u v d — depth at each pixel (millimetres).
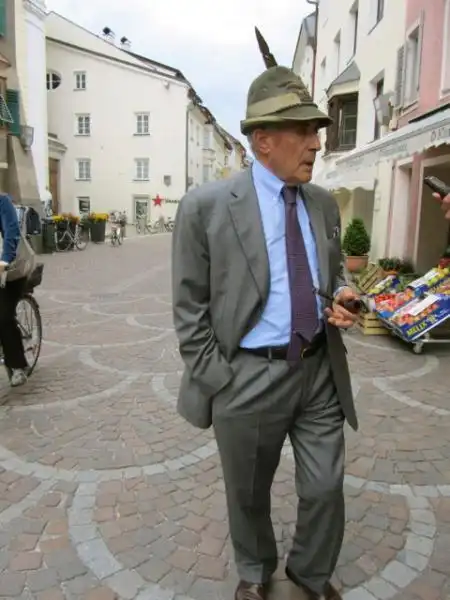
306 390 1881
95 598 2238
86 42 34406
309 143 1719
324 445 1930
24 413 4109
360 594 2270
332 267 1917
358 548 2564
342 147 15039
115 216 29141
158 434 3771
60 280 11336
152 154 34562
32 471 3254
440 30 8383
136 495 3002
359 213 14367
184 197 1773
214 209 1729
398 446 3613
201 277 1770
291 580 2227
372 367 5328
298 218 1822
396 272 8602
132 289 10281
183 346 1789
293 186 1797
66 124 35000
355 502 2955
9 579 2338
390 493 3047
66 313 7914
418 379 4973
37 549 2535
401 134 6633
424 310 5734
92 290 10086
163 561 2465
